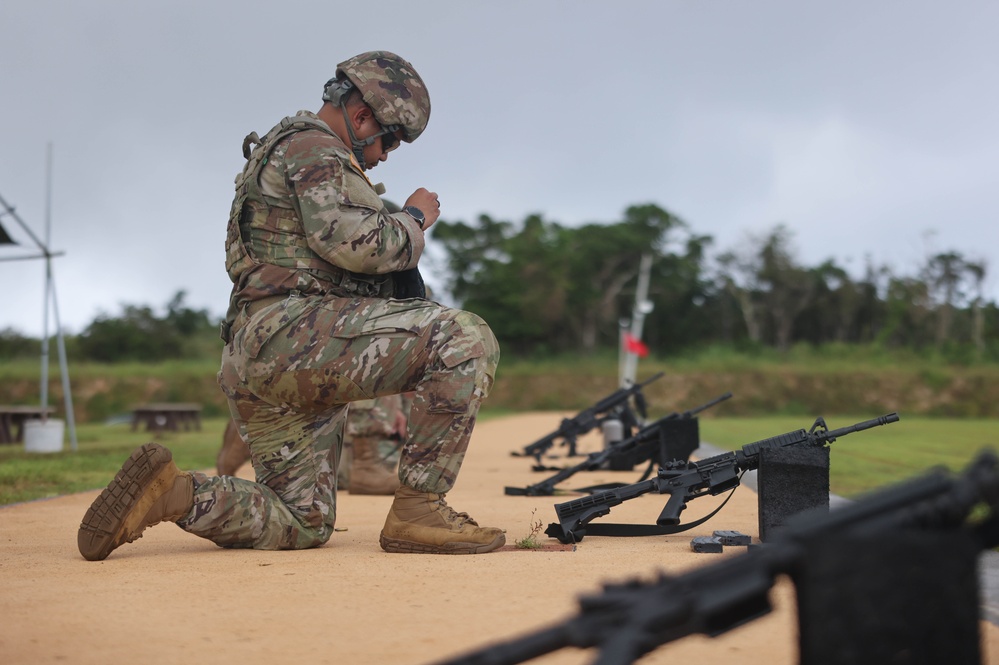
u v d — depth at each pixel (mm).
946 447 13477
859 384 48500
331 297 3824
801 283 75375
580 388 52281
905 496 1382
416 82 4195
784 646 2188
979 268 71938
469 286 70750
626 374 34406
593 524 4195
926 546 1335
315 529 3947
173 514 3682
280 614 2568
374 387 3773
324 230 3725
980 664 1355
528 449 9273
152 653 2186
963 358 54031
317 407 3867
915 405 47438
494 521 4871
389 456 7133
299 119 3928
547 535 4043
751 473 7562
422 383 3771
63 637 2322
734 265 76188
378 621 2475
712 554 3607
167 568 3354
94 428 29047
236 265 3926
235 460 7500
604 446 9367
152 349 64625
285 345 3770
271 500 3877
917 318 72188
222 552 3805
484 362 3803
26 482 8008
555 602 2660
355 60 4125
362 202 3805
